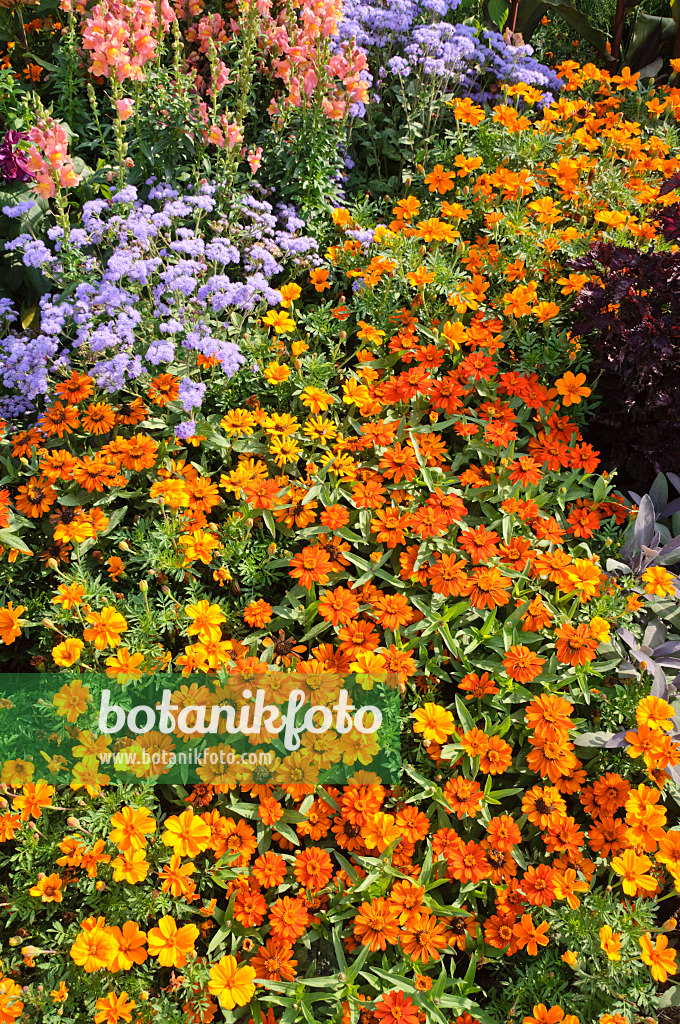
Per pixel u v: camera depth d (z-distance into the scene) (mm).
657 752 1013
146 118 1404
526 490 1216
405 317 1334
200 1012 949
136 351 1274
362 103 1585
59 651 1042
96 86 1577
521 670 1062
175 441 1213
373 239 1396
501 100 1763
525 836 1053
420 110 1618
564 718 1037
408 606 1146
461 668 1106
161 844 1018
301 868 1010
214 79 1410
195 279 1262
